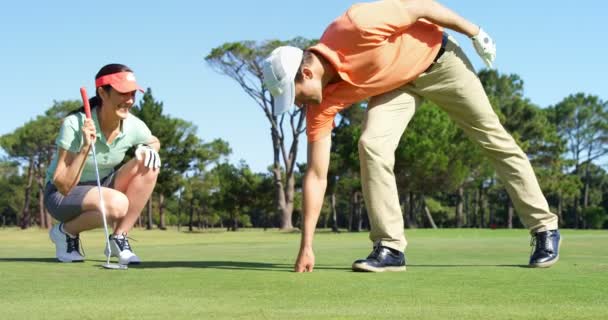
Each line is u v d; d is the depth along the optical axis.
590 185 55.12
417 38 3.34
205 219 69.19
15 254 5.14
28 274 2.94
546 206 3.51
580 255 4.54
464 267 3.39
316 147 3.26
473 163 31.58
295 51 3.08
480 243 7.26
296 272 3.07
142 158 3.80
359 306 1.87
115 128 3.74
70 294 2.19
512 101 42.19
